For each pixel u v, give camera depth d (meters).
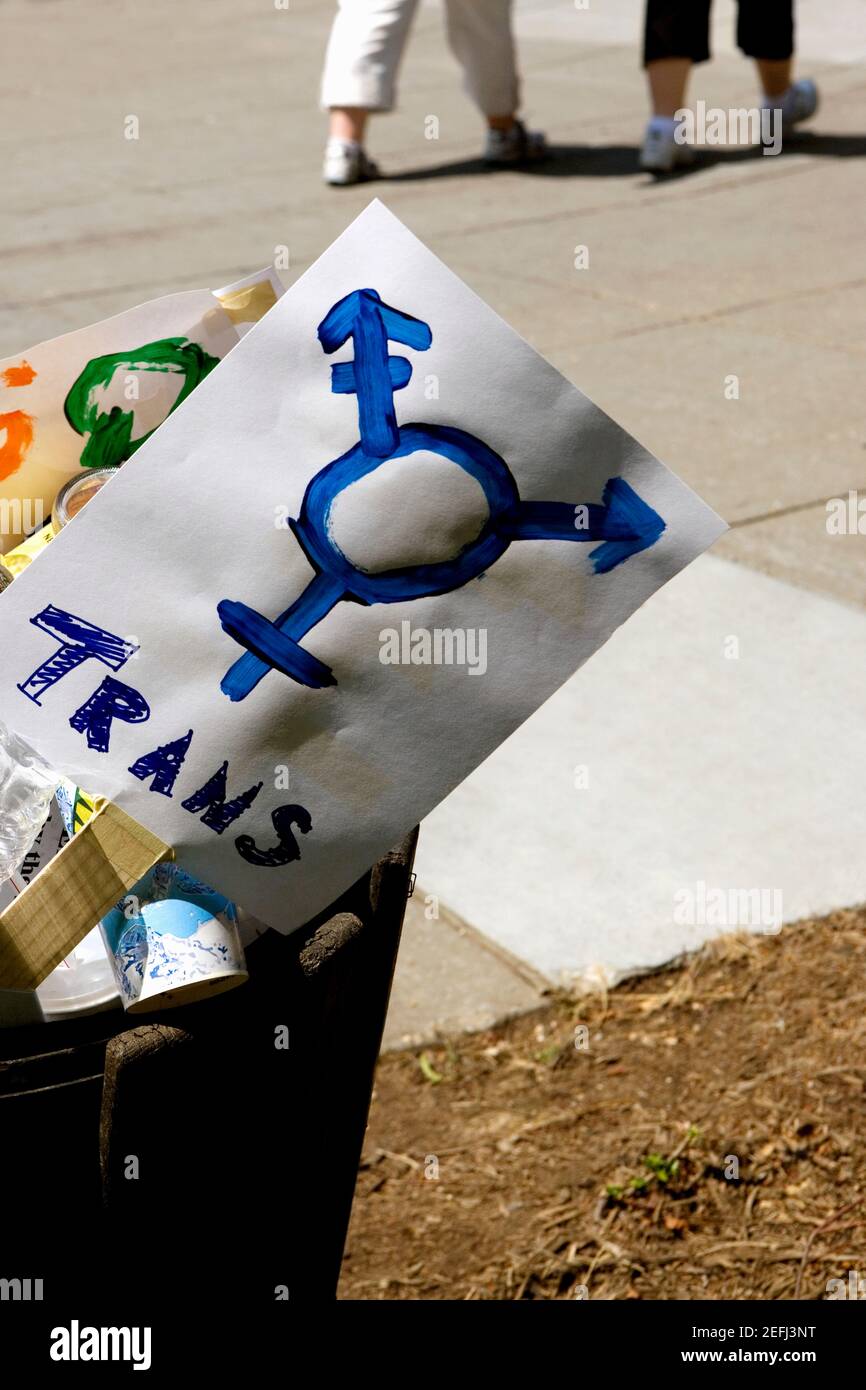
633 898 3.24
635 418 5.43
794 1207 2.55
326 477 1.23
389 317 1.22
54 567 1.21
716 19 12.68
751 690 3.98
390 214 1.22
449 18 8.91
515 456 1.24
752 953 3.07
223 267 7.34
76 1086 1.21
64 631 1.22
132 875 1.24
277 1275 1.44
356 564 1.25
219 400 1.22
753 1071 2.80
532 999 2.99
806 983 2.99
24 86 12.95
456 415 1.23
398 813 1.30
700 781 3.63
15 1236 1.26
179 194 8.98
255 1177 1.35
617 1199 2.57
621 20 13.62
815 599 4.34
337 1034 1.38
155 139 10.62
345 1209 1.57
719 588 4.43
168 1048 1.20
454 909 3.24
